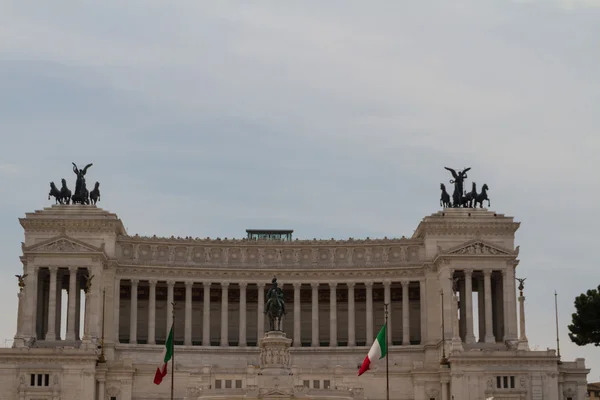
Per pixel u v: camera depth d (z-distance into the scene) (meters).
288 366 183.25
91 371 195.38
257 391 176.25
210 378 196.25
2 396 193.88
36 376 194.75
